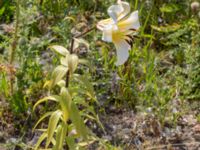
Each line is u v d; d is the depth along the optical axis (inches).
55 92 108.1
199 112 111.3
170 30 128.6
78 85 103.3
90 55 117.4
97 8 132.7
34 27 123.8
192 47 119.4
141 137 105.0
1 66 105.9
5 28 121.9
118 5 78.0
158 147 103.4
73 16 127.1
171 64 122.2
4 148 99.5
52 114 82.2
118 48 79.7
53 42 120.6
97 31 121.5
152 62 116.6
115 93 112.0
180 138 105.4
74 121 80.0
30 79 107.8
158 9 135.9
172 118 108.3
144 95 110.7
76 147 87.8
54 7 129.6
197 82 113.8
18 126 104.5
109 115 109.4
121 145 103.0
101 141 100.3
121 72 115.0
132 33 80.2
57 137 83.6
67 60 79.1
